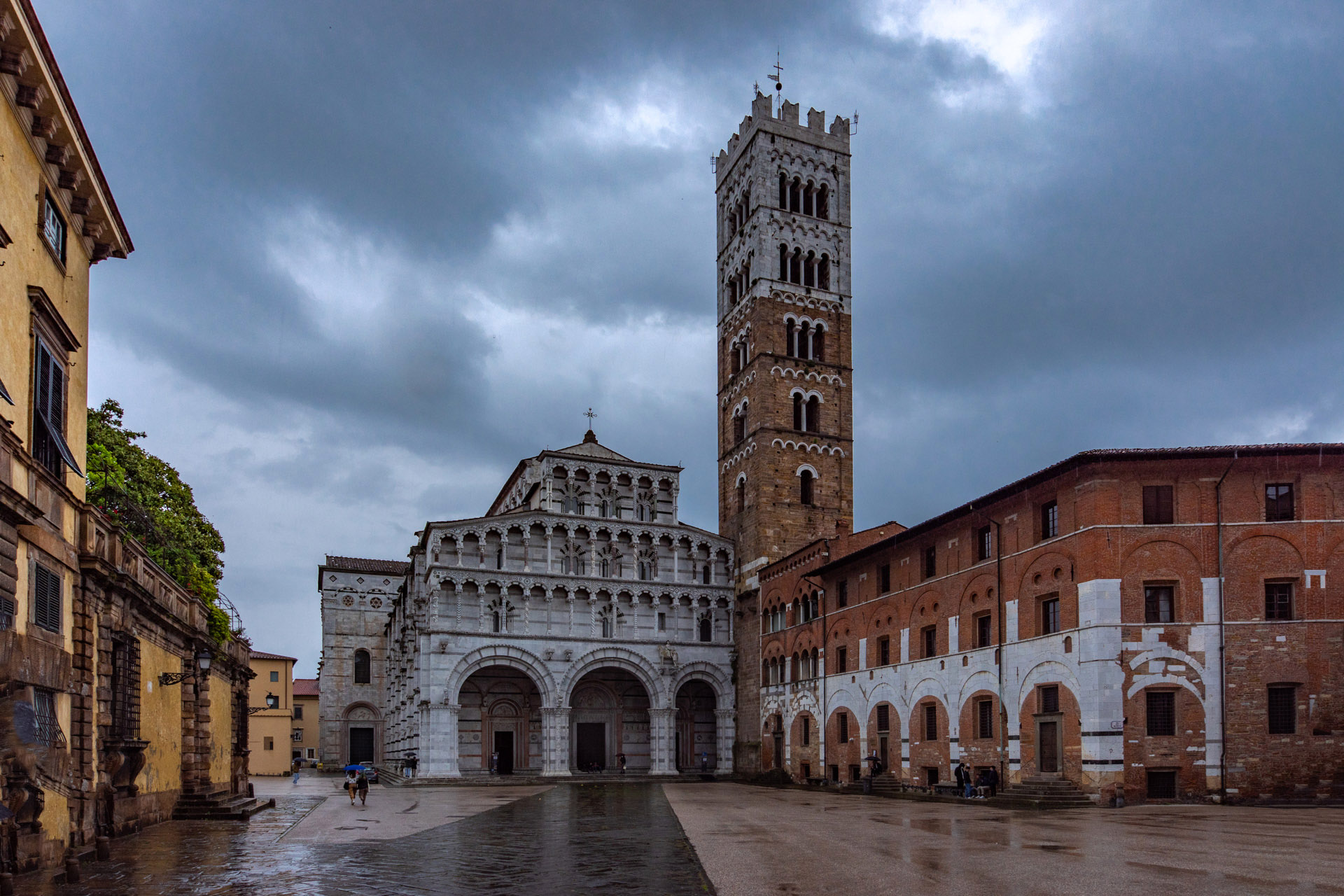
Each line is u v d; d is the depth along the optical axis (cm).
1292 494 4844
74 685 2992
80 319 3216
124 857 3006
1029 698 5284
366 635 12325
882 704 6806
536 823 4228
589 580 9088
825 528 9394
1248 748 4647
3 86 2541
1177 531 4875
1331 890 2133
